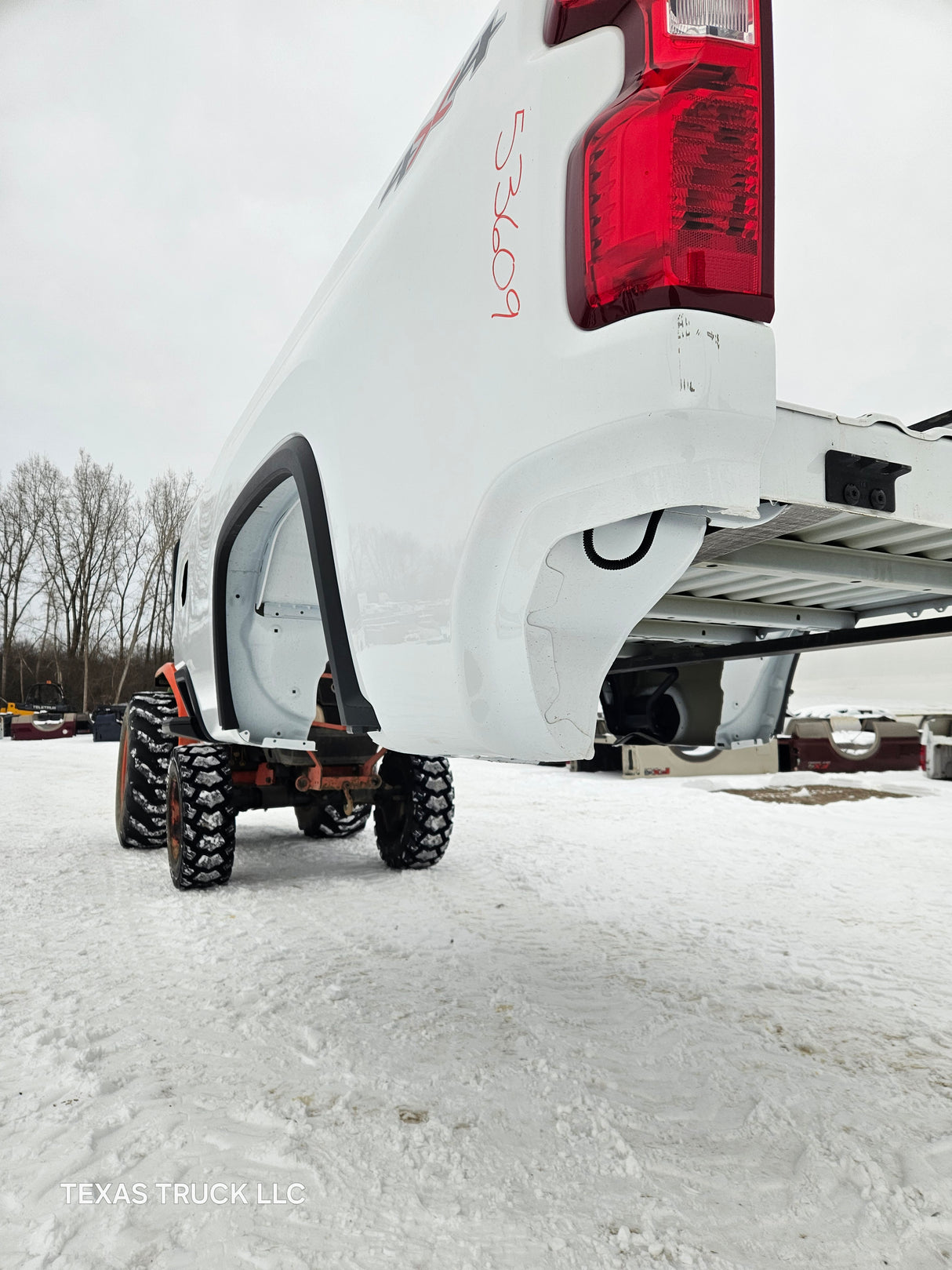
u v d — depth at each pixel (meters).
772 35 1.11
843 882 3.85
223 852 3.54
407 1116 1.54
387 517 1.58
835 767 9.21
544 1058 1.81
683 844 4.91
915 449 1.41
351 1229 1.19
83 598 39.69
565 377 1.14
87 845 4.98
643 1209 1.24
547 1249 1.14
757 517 1.22
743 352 1.05
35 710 24.23
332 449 1.84
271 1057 1.82
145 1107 1.57
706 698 3.91
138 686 39.22
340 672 1.87
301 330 2.27
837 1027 2.02
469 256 1.37
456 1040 1.92
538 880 3.86
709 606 2.25
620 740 4.32
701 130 1.07
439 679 1.43
